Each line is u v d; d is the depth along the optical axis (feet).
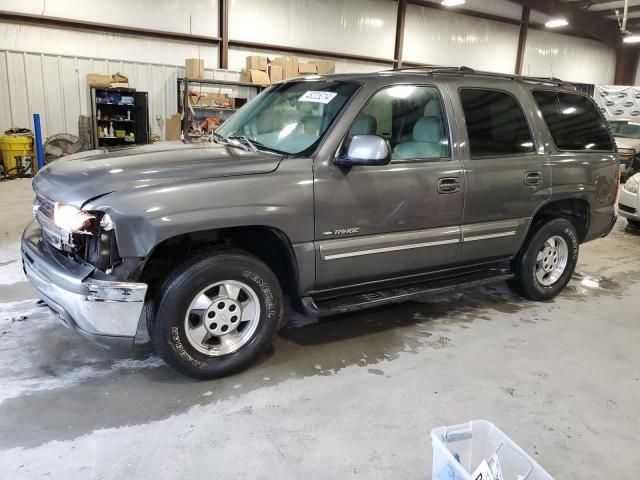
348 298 10.61
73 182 8.55
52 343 10.43
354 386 9.35
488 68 56.44
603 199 14.25
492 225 11.93
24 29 33.68
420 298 13.99
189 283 8.61
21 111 34.60
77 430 7.75
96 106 35.17
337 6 45.34
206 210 8.32
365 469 7.22
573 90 13.84
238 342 9.47
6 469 6.88
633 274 17.43
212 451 7.44
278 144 10.25
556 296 14.69
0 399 8.45
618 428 8.45
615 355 11.09
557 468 7.42
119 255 8.00
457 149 11.15
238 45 41.63
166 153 9.66
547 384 9.73
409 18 49.75
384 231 10.31
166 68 38.81
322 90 10.69
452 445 6.61
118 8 36.24
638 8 55.83
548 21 58.13
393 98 10.48
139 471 6.98
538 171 12.46
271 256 10.00
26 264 9.46
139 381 9.20
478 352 10.92
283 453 7.47
